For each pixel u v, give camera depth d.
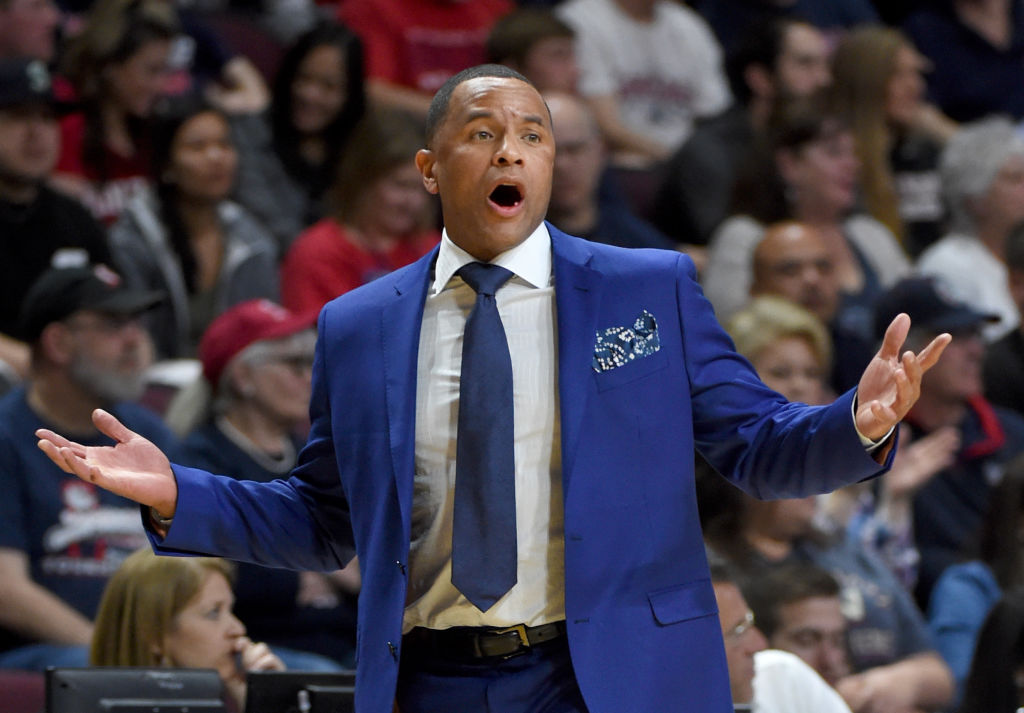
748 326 17.77
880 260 23.38
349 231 20.59
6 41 23.47
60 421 16.39
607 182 22.59
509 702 7.73
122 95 22.39
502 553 7.64
